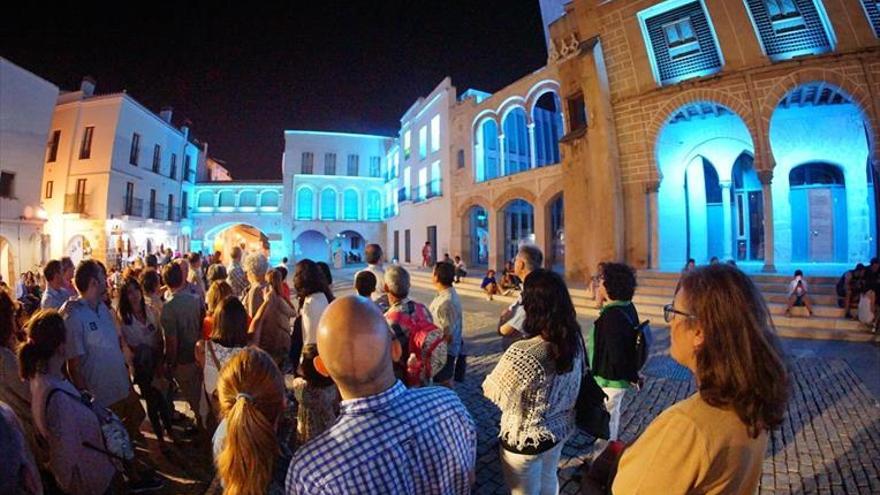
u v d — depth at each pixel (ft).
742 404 3.90
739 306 4.07
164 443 14.79
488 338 30.58
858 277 29.99
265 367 6.10
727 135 48.29
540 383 7.84
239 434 5.56
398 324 10.81
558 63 50.37
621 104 45.03
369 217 135.23
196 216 128.36
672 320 4.67
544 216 63.26
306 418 10.56
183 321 14.47
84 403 9.14
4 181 64.34
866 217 44.55
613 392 10.80
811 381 20.52
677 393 19.08
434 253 92.12
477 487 12.12
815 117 45.44
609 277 11.24
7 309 9.71
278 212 131.03
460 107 82.02
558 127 90.27
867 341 27.30
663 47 43.14
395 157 123.65
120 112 86.69
